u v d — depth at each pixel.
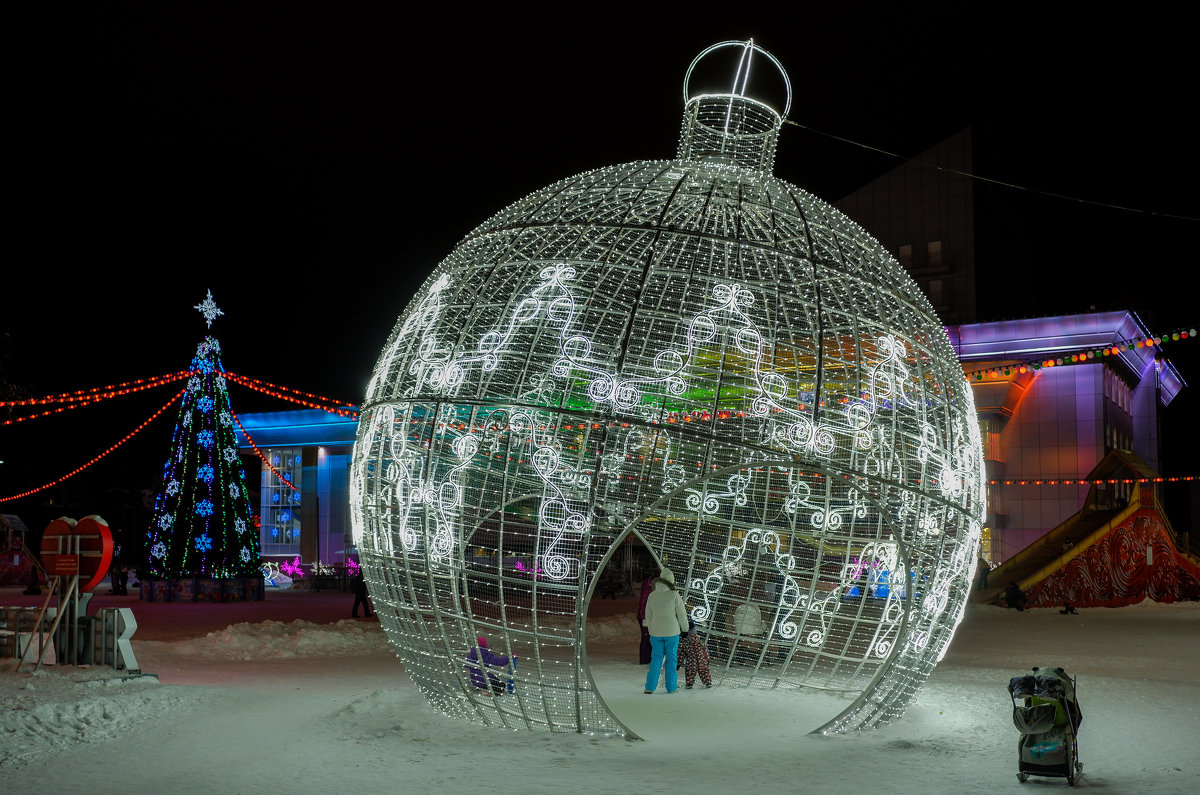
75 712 9.58
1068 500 41.72
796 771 7.48
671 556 16.44
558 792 6.80
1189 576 30.25
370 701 10.20
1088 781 7.20
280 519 56.88
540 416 9.74
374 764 7.62
